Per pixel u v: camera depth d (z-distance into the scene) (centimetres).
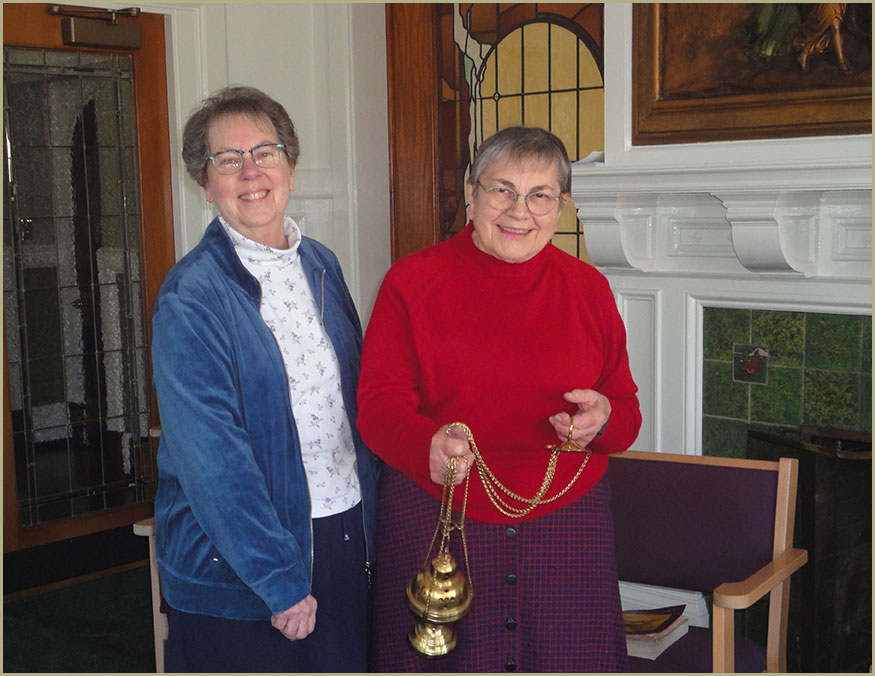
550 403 160
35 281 351
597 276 170
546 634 160
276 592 153
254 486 153
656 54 285
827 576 261
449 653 157
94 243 364
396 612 168
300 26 390
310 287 175
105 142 362
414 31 386
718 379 300
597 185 291
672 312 305
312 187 401
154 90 369
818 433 270
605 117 296
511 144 153
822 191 254
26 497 357
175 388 153
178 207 374
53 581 343
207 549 161
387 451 156
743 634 290
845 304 267
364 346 167
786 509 211
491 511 160
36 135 346
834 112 251
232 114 162
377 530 172
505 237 156
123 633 305
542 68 347
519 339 159
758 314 289
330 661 171
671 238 303
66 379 363
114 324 373
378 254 406
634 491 227
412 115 394
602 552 165
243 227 166
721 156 269
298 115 394
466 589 154
